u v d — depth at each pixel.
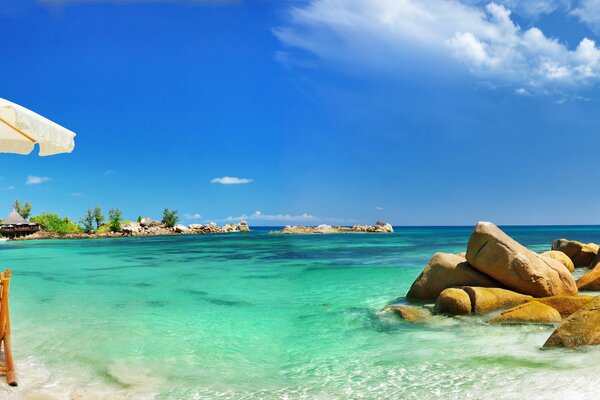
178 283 17.95
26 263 28.97
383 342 9.05
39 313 12.08
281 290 15.95
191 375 7.23
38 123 7.09
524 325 9.59
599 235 74.94
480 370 6.86
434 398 5.86
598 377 6.06
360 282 17.84
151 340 9.36
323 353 8.38
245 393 6.41
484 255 12.16
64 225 113.50
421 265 24.30
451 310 10.93
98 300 14.08
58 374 7.23
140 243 60.56
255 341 9.28
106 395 6.35
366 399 5.99
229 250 40.25
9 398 6.12
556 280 11.81
